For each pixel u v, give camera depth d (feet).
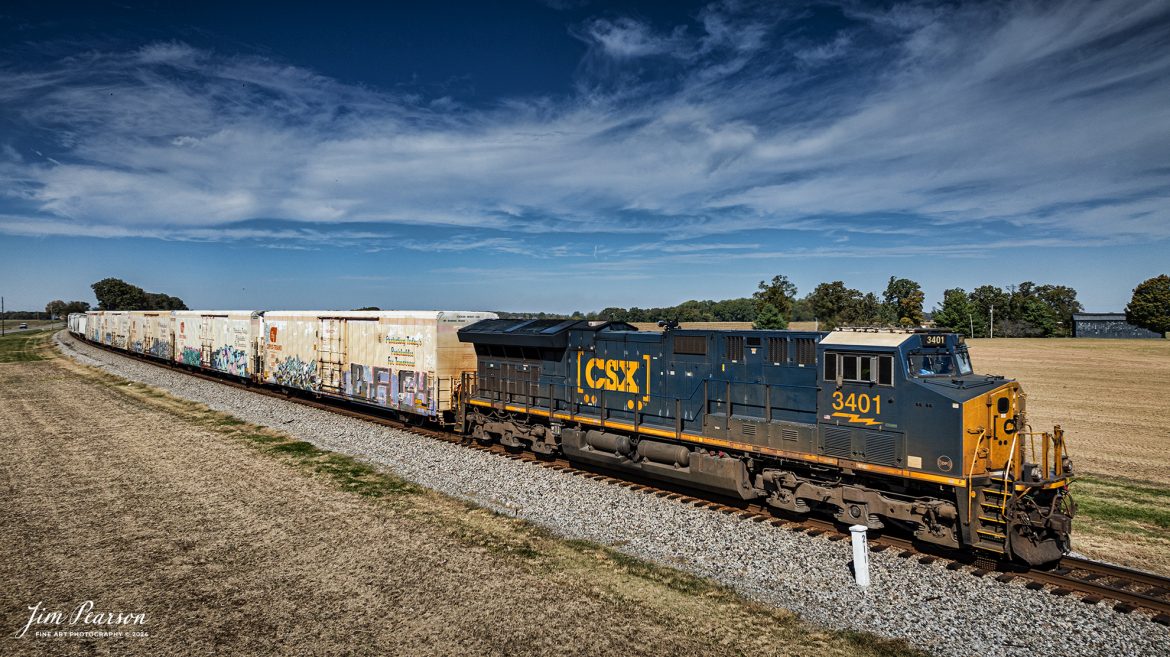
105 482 46.26
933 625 26.35
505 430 56.85
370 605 27.71
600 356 49.78
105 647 24.41
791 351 38.60
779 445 38.58
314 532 36.32
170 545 34.37
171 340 131.44
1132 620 26.50
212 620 26.43
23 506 40.83
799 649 24.54
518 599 28.35
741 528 37.40
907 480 33.99
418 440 61.82
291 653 23.95
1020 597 28.60
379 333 71.46
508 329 57.21
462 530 36.76
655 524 38.22
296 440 61.41
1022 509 30.32
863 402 35.04
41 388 99.09
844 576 31.04
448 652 24.06
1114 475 51.88
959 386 33.01
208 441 60.39
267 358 95.25
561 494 43.86
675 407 44.27
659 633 25.61
